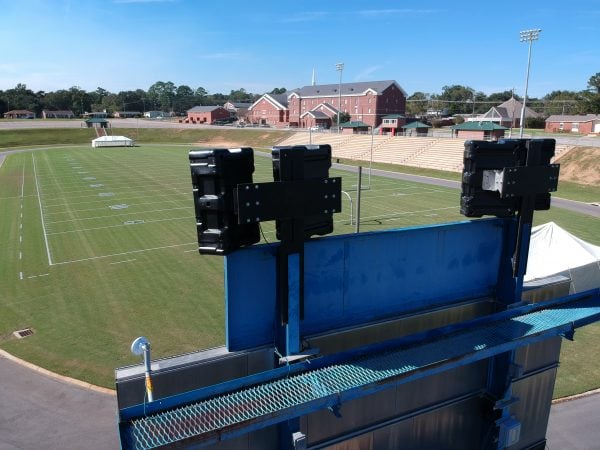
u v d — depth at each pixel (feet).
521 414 24.16
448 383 21.21
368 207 105.19
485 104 459.32
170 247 73.82
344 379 15.60
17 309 51.26
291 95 364.17
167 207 102.73
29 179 140.97
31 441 31.24
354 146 231.09
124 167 170.50
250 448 16.85
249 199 14.21
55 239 77.97
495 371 21.86
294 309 16.35
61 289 56.80
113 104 583.99
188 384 15.76
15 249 72.59
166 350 42.86
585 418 33.68
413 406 20.44
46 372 39.14
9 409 34.45
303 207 15.40
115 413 34.17
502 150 19.74
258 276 16.49
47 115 508.53
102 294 55.36
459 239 21.02
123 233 81.82
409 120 289.33
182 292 55.98
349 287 18.72
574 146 154.51
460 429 22.39
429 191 128.67
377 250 18.95
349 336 19.02
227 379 16.63
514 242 21.36
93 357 41.50
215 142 297.74
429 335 18.66
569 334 20.62
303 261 16.15
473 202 20.22
